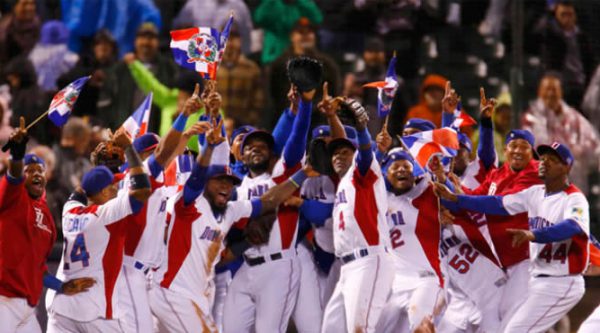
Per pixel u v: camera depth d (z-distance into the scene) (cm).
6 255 2733
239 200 3116
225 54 4203
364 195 2991
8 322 2739
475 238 3266
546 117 4216
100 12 4353
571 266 3042
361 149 2947
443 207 3231
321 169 3133
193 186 2870
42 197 2875
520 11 4266
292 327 3778
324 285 3247
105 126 4212
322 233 3175
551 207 3061
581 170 4212
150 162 2845
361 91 4266
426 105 4269
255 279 3112
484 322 3281
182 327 2928
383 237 3014
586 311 4066
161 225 2886
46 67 4331
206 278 2981
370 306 2978
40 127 4228
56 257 3956
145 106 3073
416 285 3077
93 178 2773
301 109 3041
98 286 2756
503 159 4197
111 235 2745
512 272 3262
